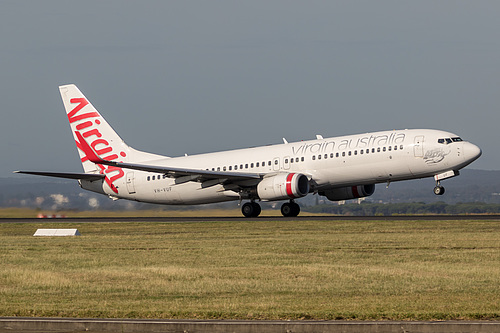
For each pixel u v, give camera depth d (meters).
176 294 63.31
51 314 53.62
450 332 48.12
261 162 174.75
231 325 48.97
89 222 169.75
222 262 85.00
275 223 146.38
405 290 64.31
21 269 81.31
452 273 73.69
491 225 128.88
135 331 49.25
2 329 49.78
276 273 75.00
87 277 74.44
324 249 96.75
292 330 48.59
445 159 154.00
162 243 110.44
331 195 181.62
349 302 58.12
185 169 175.50
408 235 114.56
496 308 54.66
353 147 163.12
